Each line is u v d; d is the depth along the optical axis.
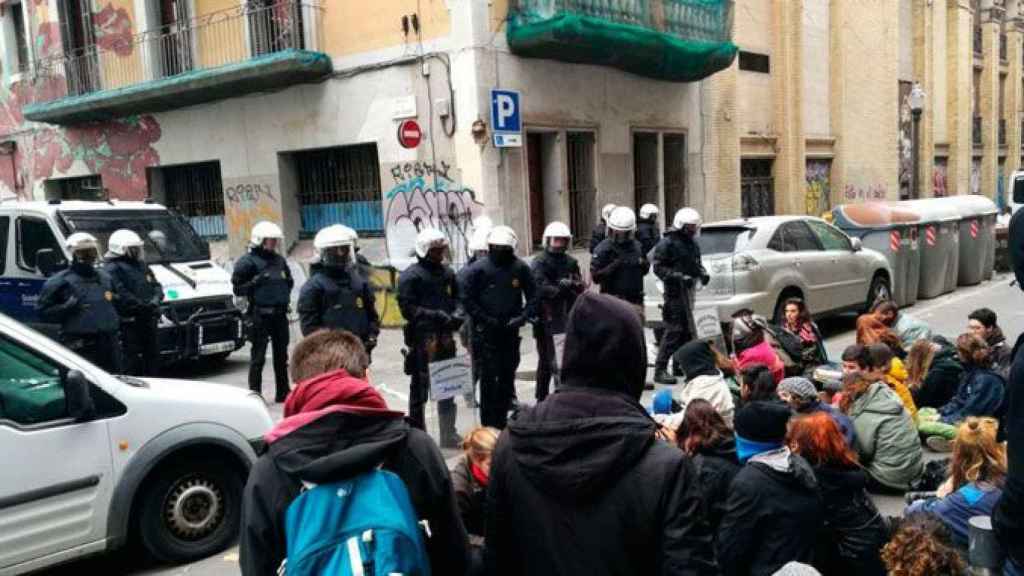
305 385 2.19
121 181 17.09
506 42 12.38
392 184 13.03
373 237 13.55
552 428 1.96
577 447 1.92
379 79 12.92
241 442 5.18
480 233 8.41
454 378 6.91
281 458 2.05
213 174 15.87
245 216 14.97
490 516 2.10
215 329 10.40
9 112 19.67
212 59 15.32
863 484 3.97
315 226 14.45
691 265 9.16
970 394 6.35
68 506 4.50
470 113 12.03
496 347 7.20
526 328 12.93
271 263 8.92
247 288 8.80
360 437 2.11
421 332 7.07
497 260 7.19
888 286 13.41
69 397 4.45
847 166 22.27
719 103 17.34
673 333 9.13
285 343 9.09
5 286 10.46
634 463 1.91
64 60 17.88
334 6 13.33
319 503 1.99
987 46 32.03
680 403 6.11
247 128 14.71
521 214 12.70
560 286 8.23
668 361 9.26
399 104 12.75
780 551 3.47
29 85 18.86
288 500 2.03
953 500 3.89
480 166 12.04
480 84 11.98
